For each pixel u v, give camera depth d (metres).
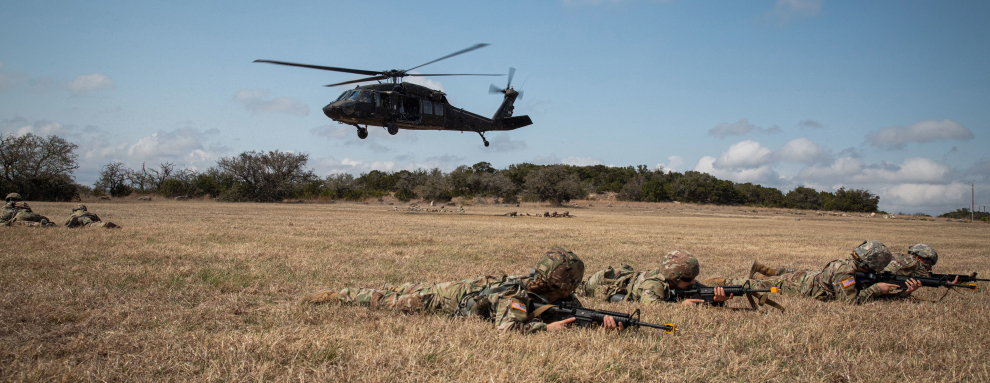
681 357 3.96
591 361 3.64
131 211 27.16
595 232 19.95
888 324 5.05
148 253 9.24
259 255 9.67
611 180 114.75
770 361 3.89
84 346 3.85
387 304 5.23
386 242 13.22
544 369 3.51
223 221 19.92
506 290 4.69
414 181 75.75
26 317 4.61
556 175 67.56
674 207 68.06
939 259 12.70
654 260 11.15
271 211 32.62
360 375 3.35
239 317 4.94
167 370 3.39
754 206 85.19
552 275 4.44
